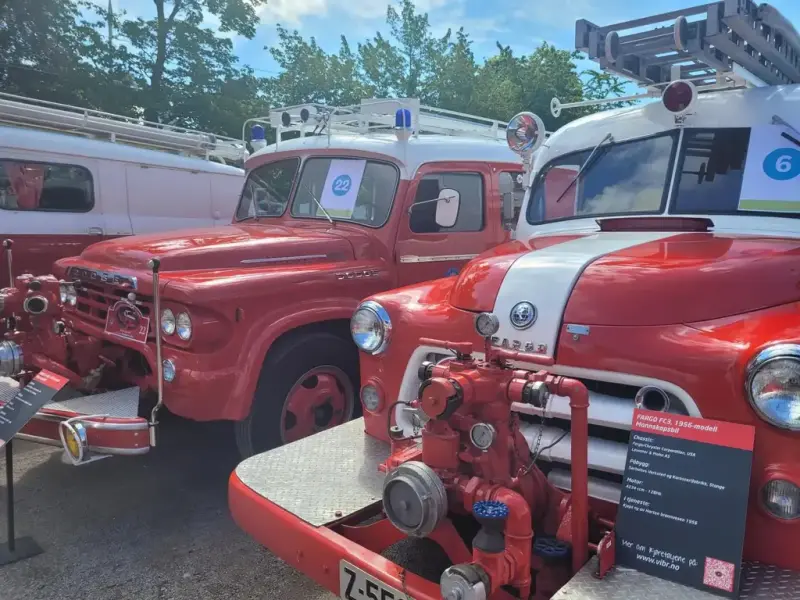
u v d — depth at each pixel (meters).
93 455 3.15
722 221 2.94
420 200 4.58
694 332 2.02
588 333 2.16
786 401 1.75
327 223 4.77
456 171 4.76
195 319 3.39
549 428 2.33
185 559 3.35
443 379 1.89
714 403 1.90
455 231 4.79
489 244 4.97
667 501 1.85
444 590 1.76
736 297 2.07
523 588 1.86
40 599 2.98
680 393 1.97
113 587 3.09
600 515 2.19
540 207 3.77
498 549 1.76
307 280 3.85
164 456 4.66
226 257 3.99
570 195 3.61
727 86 3.23
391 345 2.77
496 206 4.99
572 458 1.90
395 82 28.30
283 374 3.78
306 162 5.02
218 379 3.46
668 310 2.09
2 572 3.19
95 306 4.09
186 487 4.18
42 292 3.94
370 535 2.34
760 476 1.82
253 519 2.47
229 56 24.55
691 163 3.15
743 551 1.88
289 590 3.10
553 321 2.25
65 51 21.02
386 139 4.69
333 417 4.09
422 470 1.92
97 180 7.90
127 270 3.87
